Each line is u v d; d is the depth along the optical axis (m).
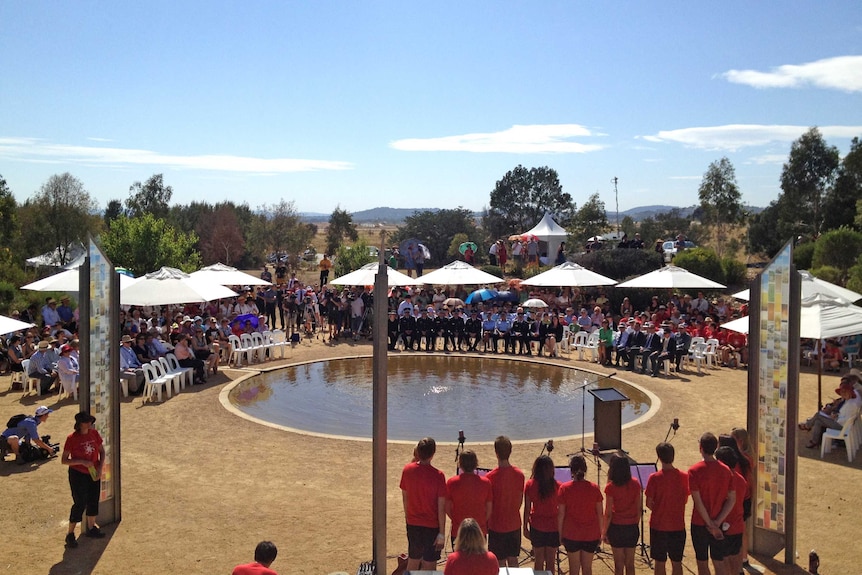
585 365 24.08
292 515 10.94
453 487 7.99
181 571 9.07
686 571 9.35
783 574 9.23
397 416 17.70
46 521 10.62
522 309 28.03
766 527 9.80
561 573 9.12
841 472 13.23
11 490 11.85
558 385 21.38
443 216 73.38
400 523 10.69
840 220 60.03
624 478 8.10
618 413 14.17
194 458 13.71
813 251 41.28
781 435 9.60
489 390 20.64
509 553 8.15
